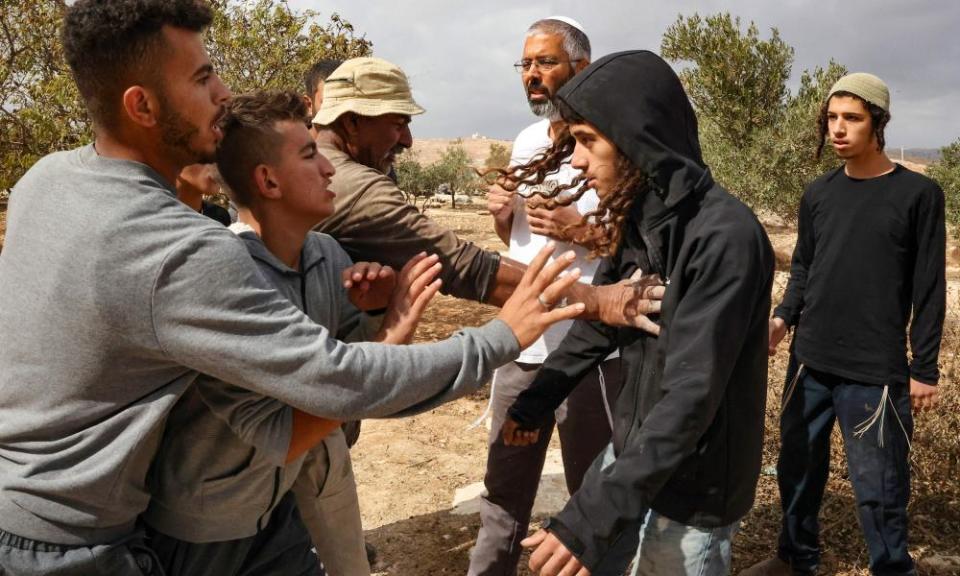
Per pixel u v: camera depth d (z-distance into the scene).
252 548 2.10
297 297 2.02
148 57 1.56
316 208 1.96
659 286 2.03
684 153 1.97
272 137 1.89
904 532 2.99
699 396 1.79
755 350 2.00
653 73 1.95
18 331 1.59
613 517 1.80
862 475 3.00
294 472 2.03
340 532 2.46
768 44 13.84
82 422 1.61
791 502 3.21
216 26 8.34
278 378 1.58
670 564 2.06
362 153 2.55
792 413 3.22
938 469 3.86
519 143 3.23
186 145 1.67
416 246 2.41
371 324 2.16
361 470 4.61
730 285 1.83
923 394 2.98
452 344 1.74
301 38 8.81
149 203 1.57
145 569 1.79
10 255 1.63
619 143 1.93
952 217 13.71
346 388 1.61
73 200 1.57
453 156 36.44
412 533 3.89
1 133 8.17
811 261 3.27
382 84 2.47
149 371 1.62
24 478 1.61
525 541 1.87
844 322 3.04
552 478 4.38
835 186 3.13
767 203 13.22
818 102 12.80
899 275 2.97
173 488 1.87
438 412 5.54
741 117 13.88
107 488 1.65
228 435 1.85
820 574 3.34
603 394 2.85
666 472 1.80
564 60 3.03
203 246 1.54
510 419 2.46
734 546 3.58
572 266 3.04
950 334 4.66
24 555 1.62
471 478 4.51
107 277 1.52
